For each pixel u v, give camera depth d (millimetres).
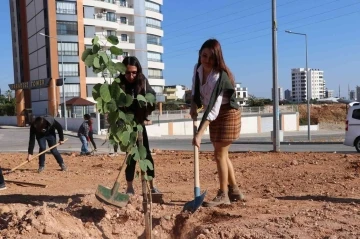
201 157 12500
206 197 6211
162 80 77812
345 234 4082
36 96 64000
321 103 88688
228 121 5121
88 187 7500
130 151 3705
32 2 63500
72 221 4418
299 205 5348
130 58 4945
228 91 4965
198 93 5133
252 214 4848
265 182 7516
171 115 54094
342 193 6258
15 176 9281
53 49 58438
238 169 9219
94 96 3504
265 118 60594
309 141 30500
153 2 75250
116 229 4516
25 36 67625
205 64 4910
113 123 3572
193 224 4590
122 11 67875
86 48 3449
